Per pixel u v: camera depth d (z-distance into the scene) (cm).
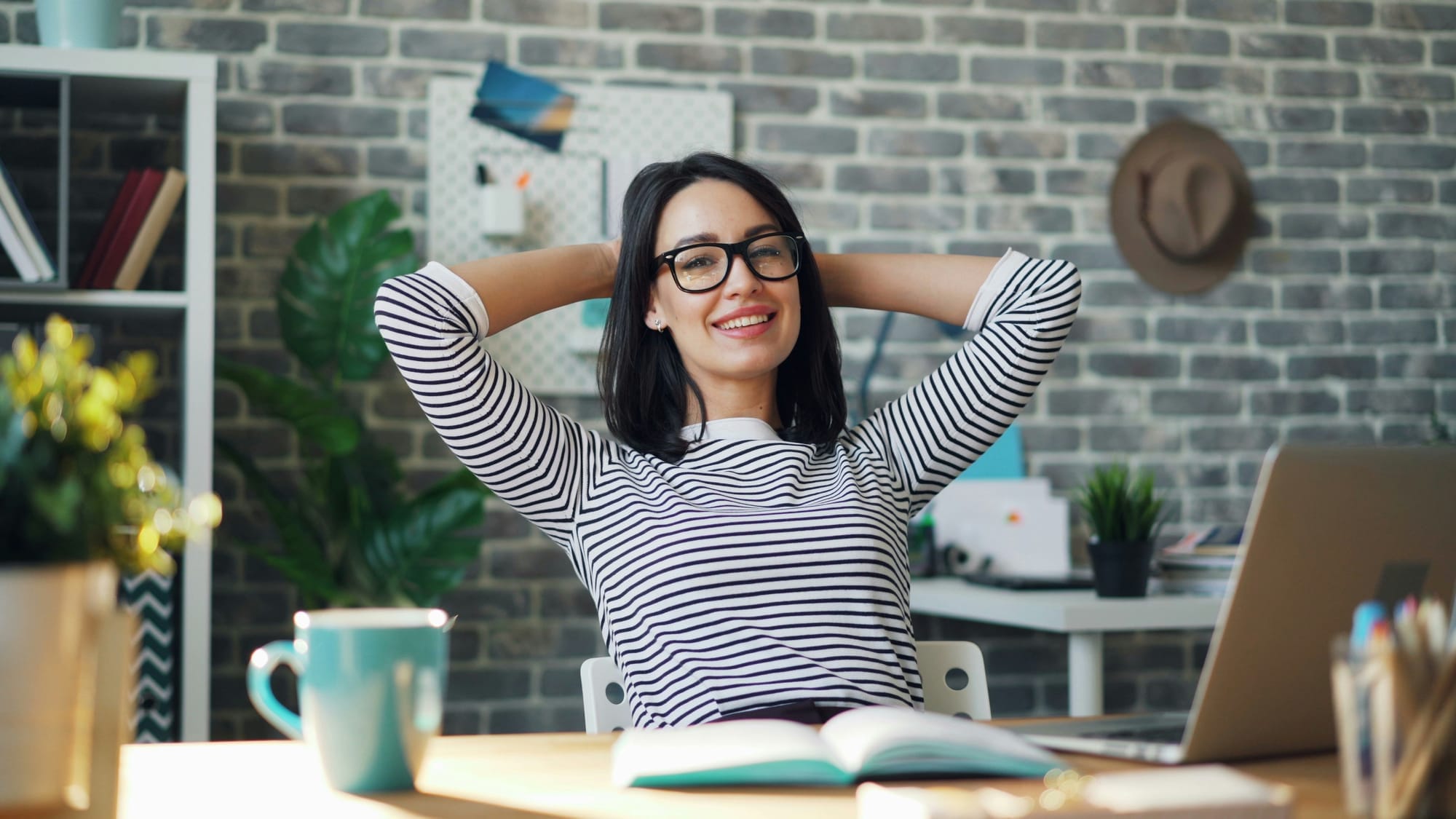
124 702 68
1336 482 81
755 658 126
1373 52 327
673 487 140
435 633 83
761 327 149
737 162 155
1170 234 310
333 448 247
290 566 244
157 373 267
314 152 275
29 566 62
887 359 300
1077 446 308
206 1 271
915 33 304
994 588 259
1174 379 314
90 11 238
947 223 303
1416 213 328
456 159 279
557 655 284
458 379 138
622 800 78
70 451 63
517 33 284
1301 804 75
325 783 84
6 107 257
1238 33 320
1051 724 103
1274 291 320
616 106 287
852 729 85
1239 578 80
